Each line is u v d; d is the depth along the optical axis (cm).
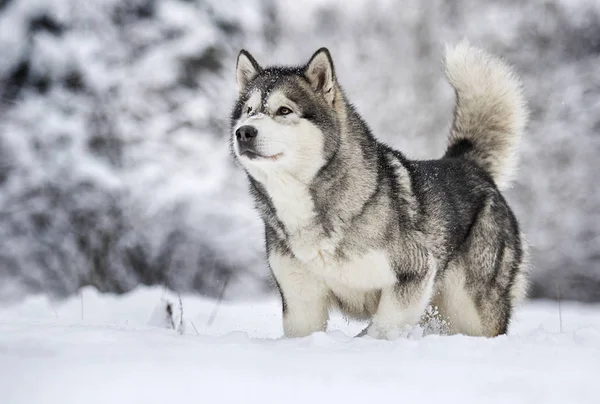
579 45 3519
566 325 1252
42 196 2628
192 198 2662
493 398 426
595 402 419
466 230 920
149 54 2747
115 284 2641
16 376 451
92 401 406
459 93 1065
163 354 536
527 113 1074
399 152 912
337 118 819
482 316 938
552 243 3188
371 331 799
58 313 1214
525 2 3525
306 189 788
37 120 2620
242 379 459
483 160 1039
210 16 2886
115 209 2622
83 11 2706
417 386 452
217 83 2822
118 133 2673
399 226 812
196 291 2664
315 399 423
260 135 772
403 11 3491
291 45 3234
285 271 824
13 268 2788
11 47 2677
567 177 3225
